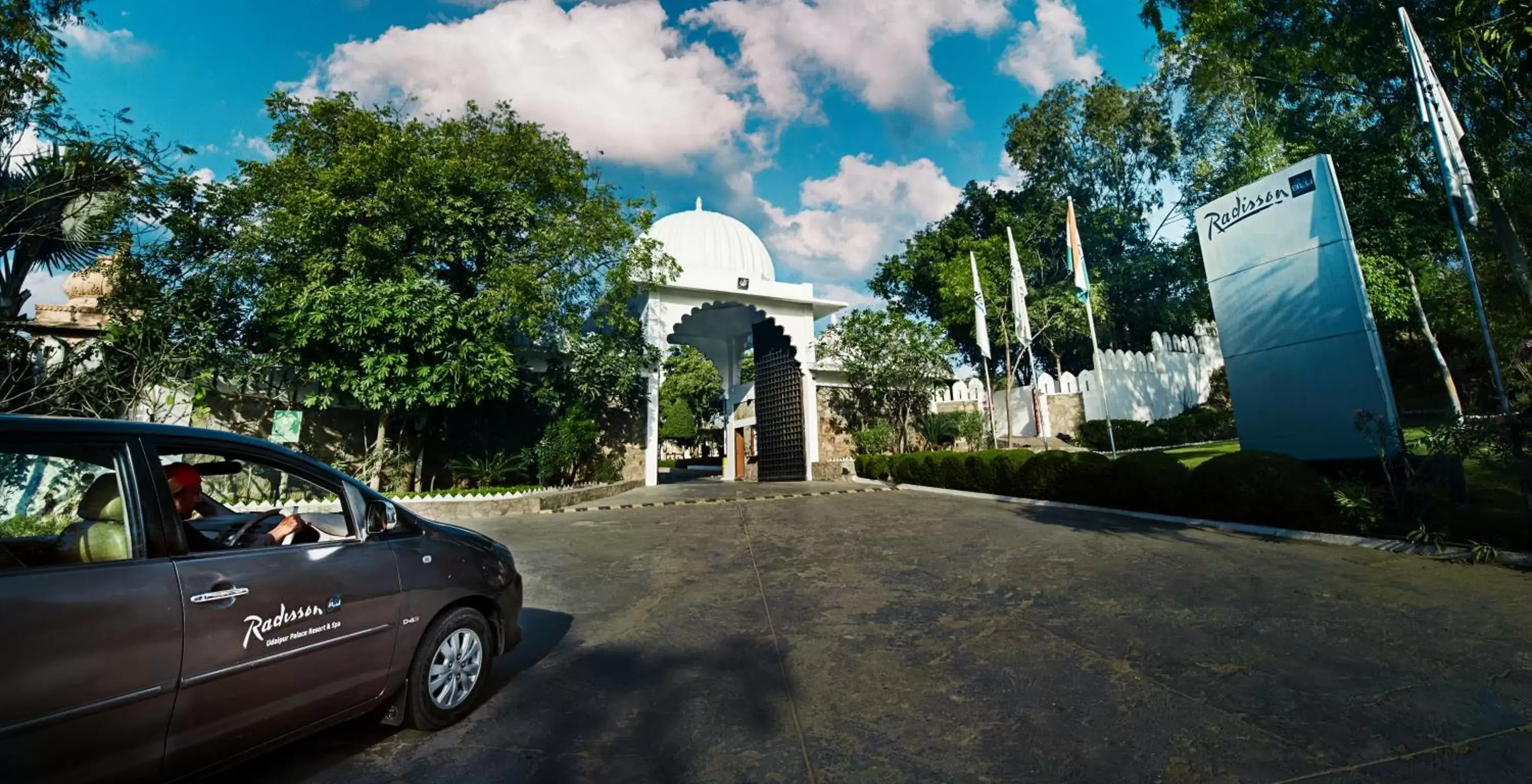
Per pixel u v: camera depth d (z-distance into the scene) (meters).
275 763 2.83
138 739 2.10
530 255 12.87
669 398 40.41
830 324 20.92
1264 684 3.36
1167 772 2.55
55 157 8.55
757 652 4.18
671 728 3.12
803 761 2.75
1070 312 20.91
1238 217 9.38
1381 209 14.10
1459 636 3.91
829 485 17.17
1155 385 22.88
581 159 14.00
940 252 29.22
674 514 11.32
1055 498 11.15
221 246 10.92
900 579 6.01
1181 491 8.75
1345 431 8.02
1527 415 6.28
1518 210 10.05
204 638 2.29
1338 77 13.73
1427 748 2.66
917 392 20.03
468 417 14.07
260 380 11.05
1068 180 28.34
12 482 2.47
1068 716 3.10
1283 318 8.75
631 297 15.74
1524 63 7.98
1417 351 18.52
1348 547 6.54
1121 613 4.68
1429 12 10.24
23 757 1.84
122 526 2.32
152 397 9.99
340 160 11.32
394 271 11.32
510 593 3.75
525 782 2.63
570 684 3.70
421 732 3.12
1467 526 6.21
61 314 10.39
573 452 14.44
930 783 2.54
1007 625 4.53
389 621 2.97
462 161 12.30
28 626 1.89
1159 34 14.68
